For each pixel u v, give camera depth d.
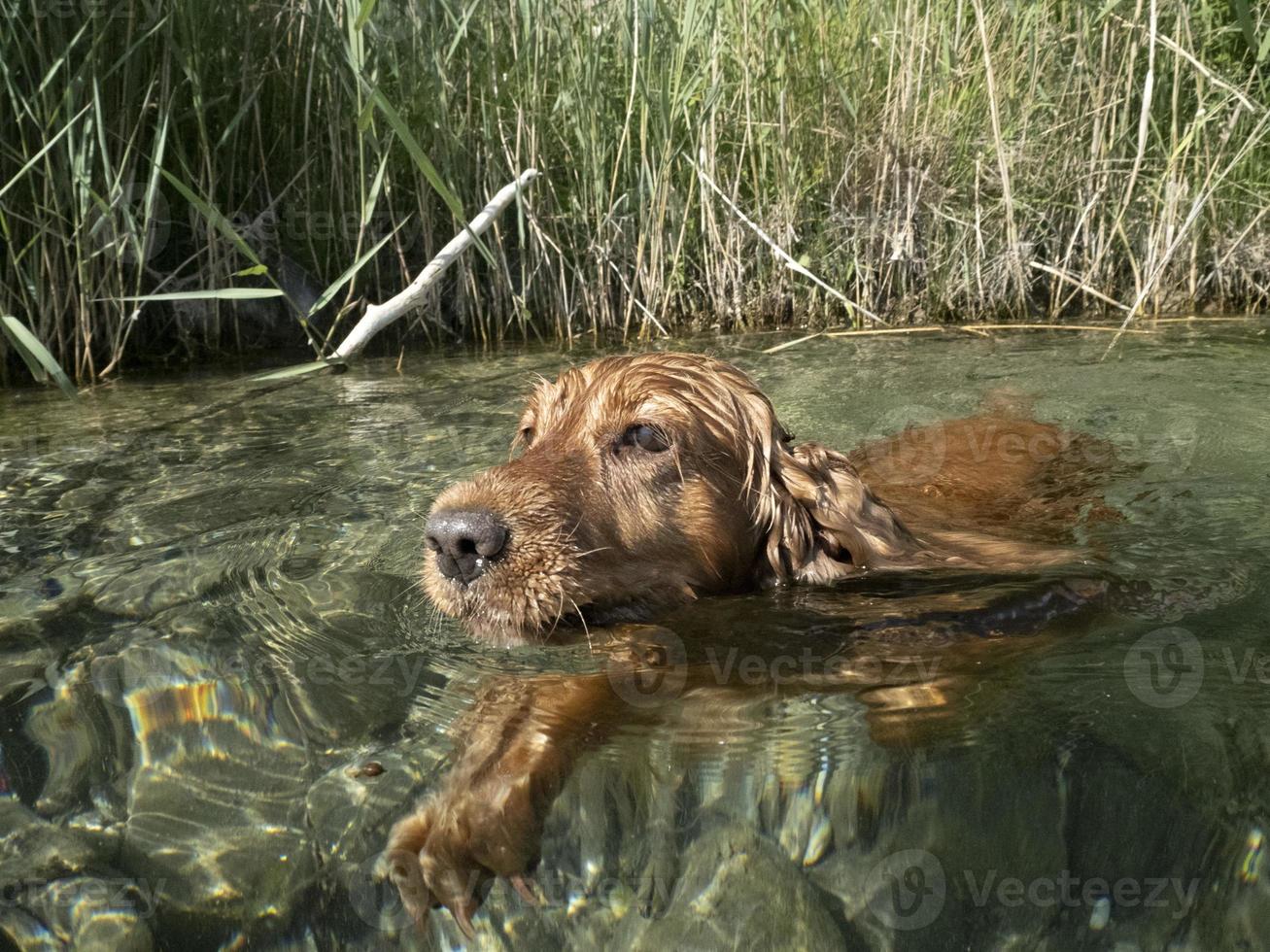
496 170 1.10
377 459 0.65
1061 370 0.88
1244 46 1.23
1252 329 1.05
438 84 1.02
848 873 0.31
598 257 1.13
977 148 1.20
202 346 1.04
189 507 0.57
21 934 0.28
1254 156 1.19
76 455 0.67
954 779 0.33
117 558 0.50
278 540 0.52
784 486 0.50
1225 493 0.58
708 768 0.34
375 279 1.11
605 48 1.14
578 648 0.43
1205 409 0.75
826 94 1.17
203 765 0.34
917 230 1.18
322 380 0.89
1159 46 1.18
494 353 1.02
